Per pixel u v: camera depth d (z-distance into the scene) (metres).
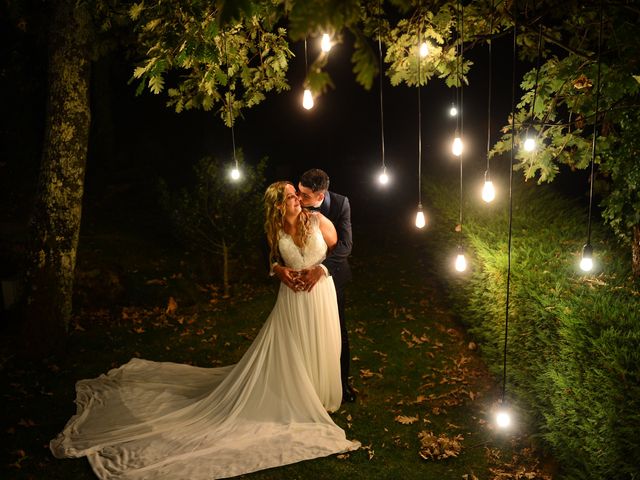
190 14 3.74
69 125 5.91
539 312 4.50
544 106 4.75
